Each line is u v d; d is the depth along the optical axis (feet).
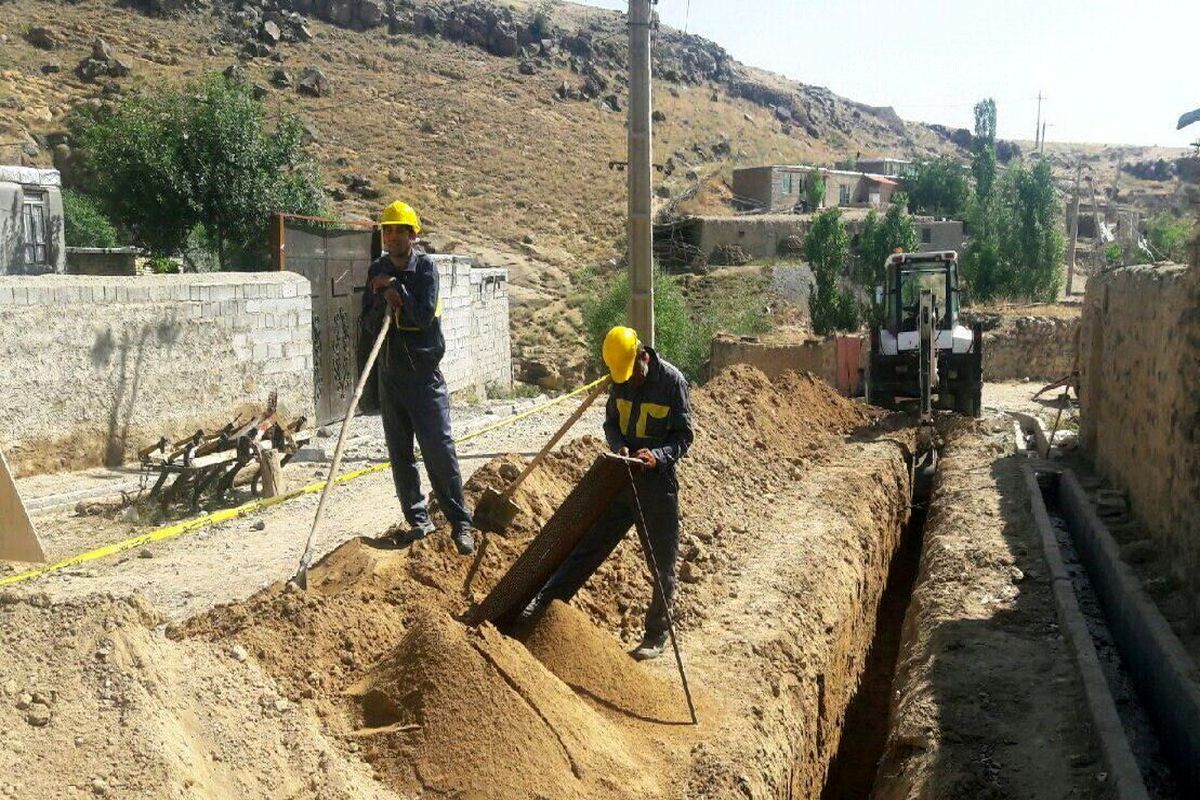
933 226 176.04
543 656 18.16
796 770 19.69
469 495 24.56
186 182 102.42
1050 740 20.17
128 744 11.52
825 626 25.62
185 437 48.65
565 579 20.10
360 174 190.08
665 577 20.56
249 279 53.06
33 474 41.39
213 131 104.27
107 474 42.60
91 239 102.58
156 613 14.28
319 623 17.30
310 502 36.65
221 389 50.65
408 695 15.48
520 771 14.66
